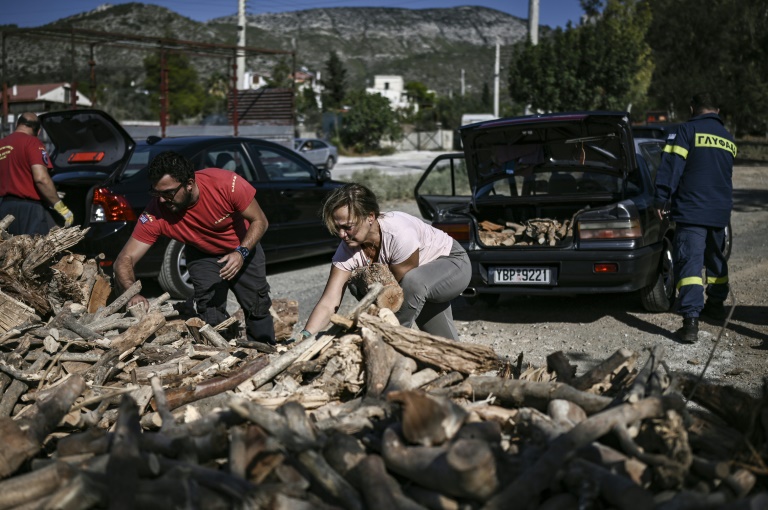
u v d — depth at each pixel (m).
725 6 28.42
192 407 2.89
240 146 7.69
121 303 4.14
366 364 2.98
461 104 56.81
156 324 3.67
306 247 8.16
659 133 8.22
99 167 7.11
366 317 3.10
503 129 6.03
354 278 3.67
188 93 50.44
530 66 22.70
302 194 8.05
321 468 2.24
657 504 2.03
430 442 2.21
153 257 6.73
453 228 6.11
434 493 2.16
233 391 3.16
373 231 3.65
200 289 4.57
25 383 3.34
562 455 2.14
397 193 16.06
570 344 5.39
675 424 2.23
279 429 2.29
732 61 28.50
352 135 43.09
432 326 4.11
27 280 4.15
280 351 3.46
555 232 6.06
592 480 2.06
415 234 3.73
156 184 4.06
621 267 5.62
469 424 2.35
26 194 6.38
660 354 2.70
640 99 25.55
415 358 3.01
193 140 7.49
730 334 5.47
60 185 7.02
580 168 6.18
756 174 21.14
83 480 2.12
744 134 37.31
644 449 2.32
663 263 6.20
